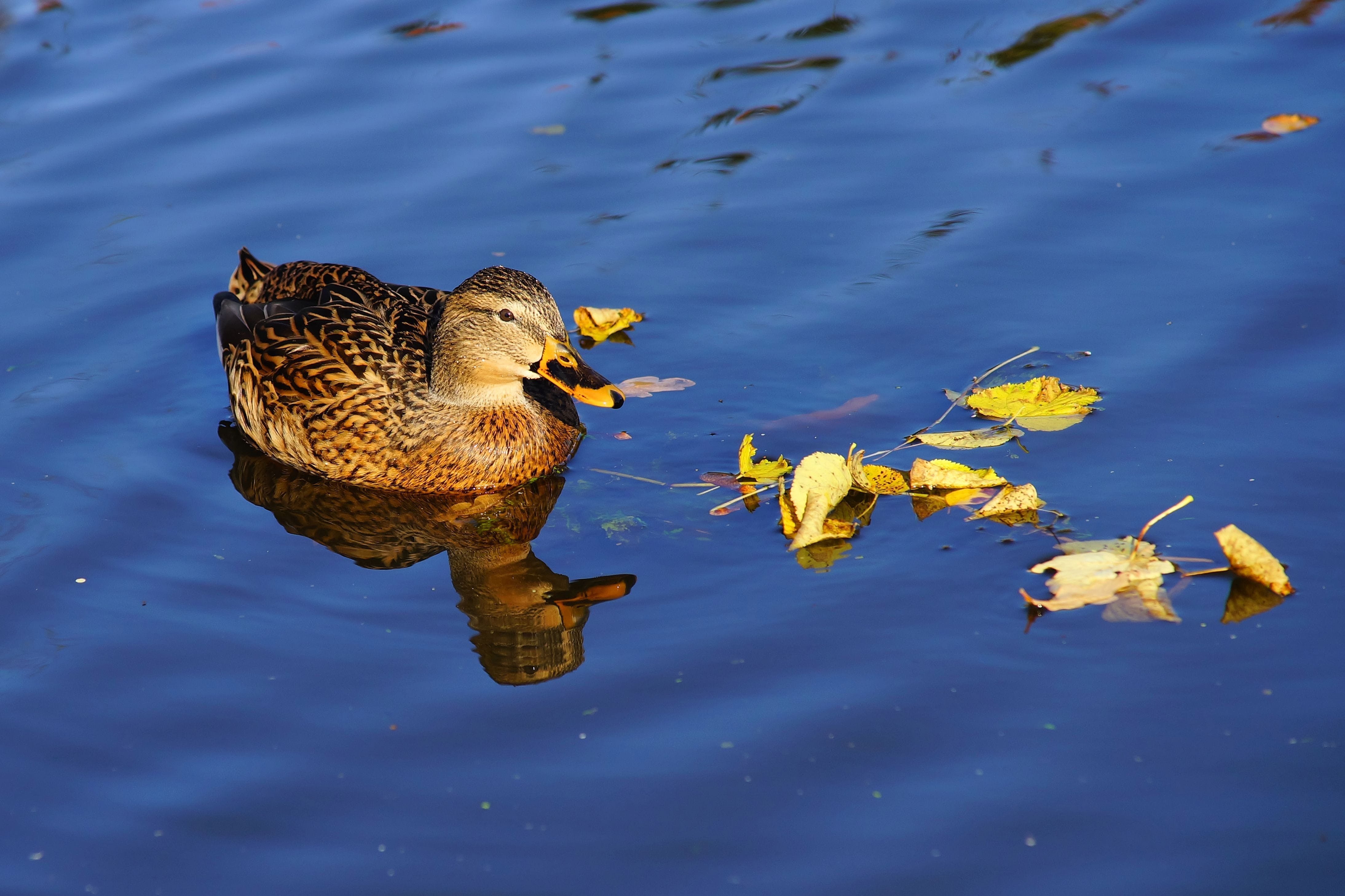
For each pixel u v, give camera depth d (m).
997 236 13.34
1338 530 8.98
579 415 11.75
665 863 6.73
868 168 14.68
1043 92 15.91
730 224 13.91
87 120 15.91
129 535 9.98
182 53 17.42
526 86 16.59
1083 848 6.66
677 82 16.58
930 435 10.62
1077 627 8.27
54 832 7.13
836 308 12.53
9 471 10.70
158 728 7.88
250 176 14.94
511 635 8.68
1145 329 11.69
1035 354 11.52
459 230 13.98
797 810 7.01
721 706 7.80
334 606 9.12
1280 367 10.91
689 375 11.81
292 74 16.92
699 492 10.25
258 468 11.23
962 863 6.62
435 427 10.87
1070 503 9.59
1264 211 13.22
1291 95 15.27
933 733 7.47
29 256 13.59
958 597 8.68
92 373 12.10
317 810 7.20
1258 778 6.99
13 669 8.41
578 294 12.89
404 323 11.77
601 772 7.35
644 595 8.99
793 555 9.34
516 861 6.79
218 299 12.34
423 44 17.66
